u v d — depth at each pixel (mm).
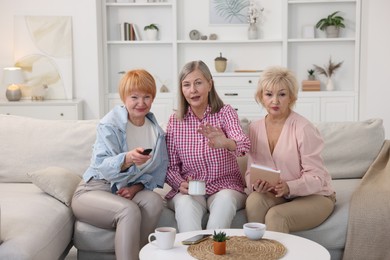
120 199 2654
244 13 6902
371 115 6309
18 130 3342
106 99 6805
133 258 2541
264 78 2871
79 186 2854
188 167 2955
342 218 2773
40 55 6242
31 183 3266
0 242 2236
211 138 2732
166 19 6926
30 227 2398
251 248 2102
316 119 6750
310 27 6758
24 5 6207
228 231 2348
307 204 2703
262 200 2719
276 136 2920
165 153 2930
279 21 6887
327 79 6883
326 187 2852
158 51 6953
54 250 2504
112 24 6918
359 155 3369
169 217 2824
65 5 6211
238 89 6746
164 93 6797
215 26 6926
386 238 2713
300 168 2871
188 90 2879
